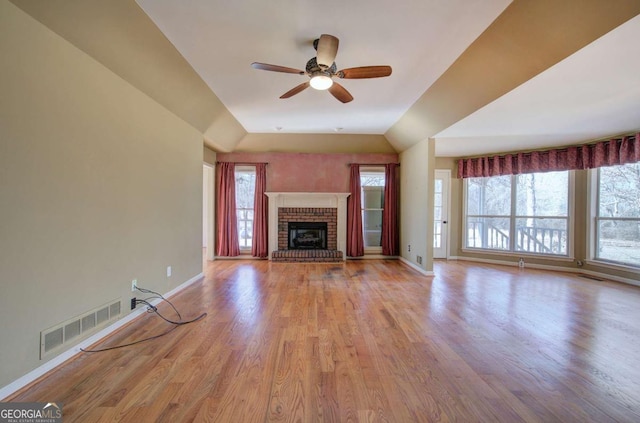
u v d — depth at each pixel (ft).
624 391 6.05
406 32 8.04
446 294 12.68
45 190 6.40
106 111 8.23
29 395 5.74
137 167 9.71
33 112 6.10
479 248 20.35
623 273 14.78
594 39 6.68
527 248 18.71
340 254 19.92
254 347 7.85
